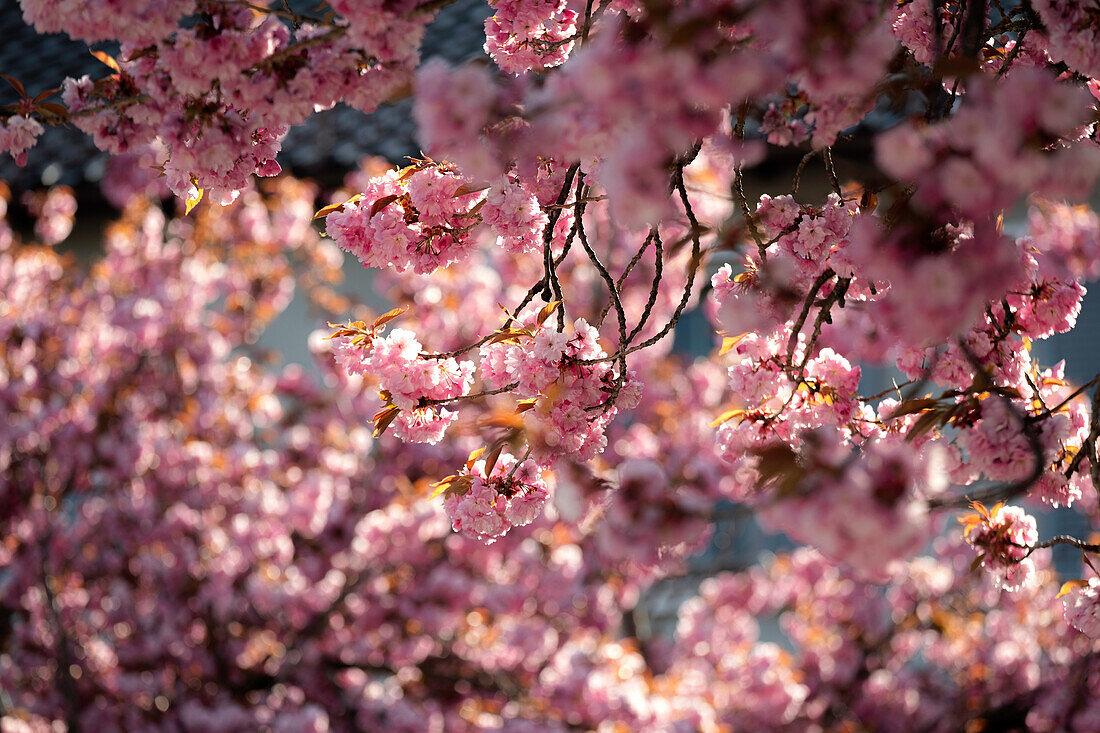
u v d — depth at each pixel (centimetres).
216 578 638
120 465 632
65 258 721
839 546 123
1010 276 137
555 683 580
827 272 223
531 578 654
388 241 239
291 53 198
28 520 620
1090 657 562
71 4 189
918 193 139
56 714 609
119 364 679
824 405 244
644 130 134
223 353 715
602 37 135
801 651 725
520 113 151
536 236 242
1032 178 130
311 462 693
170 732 600
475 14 895
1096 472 207
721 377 731
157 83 218
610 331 629
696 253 184
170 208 812
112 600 641
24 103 229
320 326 768
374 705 615
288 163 799
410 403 232
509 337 225
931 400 206
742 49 146
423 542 638
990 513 227
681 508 133
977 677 657
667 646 734
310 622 649
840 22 132
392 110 829
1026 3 228
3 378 621
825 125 186
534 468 235
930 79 185
